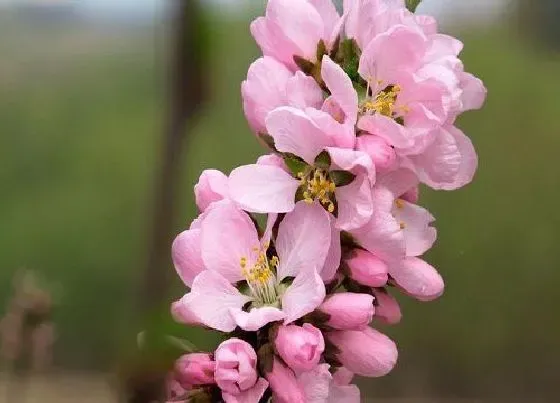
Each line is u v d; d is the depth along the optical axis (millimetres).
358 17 369
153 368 242
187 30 251
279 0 371
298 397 345
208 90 255
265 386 348
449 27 570
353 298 355
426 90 366
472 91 391
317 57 371
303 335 346
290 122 355
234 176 360
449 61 375
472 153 387
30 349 365
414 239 385
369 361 361
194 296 351
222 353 343
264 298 361
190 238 358
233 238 361
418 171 375
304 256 360
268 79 363
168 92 254
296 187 363
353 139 355
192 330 353
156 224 253
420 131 365
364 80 370
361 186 357
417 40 360
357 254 364
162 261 251
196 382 342
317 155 360
